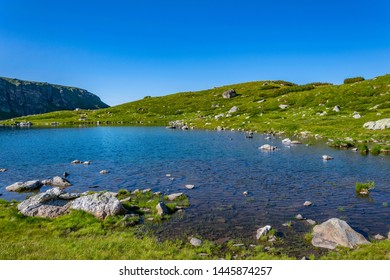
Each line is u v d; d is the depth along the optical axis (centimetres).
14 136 8288
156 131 9381
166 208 2159
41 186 2994
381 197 2498
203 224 1936
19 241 1614
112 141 6838
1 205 2280
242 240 1691
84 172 3619
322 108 9794
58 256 1401
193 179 3198
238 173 3459
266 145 5266
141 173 3519
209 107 14238
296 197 2525
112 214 2014
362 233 1770
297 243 1633
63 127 12069
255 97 14125
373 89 10369
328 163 3950
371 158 4228
